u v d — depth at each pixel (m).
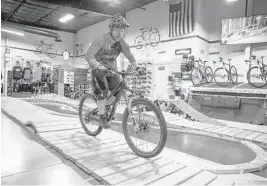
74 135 3.15
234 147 3.22
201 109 7.77
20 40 13.38
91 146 2.63
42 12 11.88
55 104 8.45
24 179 1.68
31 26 13.39
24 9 11.41
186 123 4.86
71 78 12.59
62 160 2.25
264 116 6.07
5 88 12.70
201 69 7.96
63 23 14.02
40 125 3.59
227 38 7.63
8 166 1.92
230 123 5.38
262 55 7.09
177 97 8.05
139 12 10.19
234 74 7.50
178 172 1.93
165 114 6.07
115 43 2.49
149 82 9.43
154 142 3.30
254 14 7.28
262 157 2.65
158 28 9.29
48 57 14.62
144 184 1.65
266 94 5.84
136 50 10.39
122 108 7.46
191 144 3.34
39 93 12.86
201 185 1.73
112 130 3.86
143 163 2.11
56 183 1.64
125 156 2.29
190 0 7.95
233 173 2.15
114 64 2.70
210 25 8.63
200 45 8.06
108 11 10.32
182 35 8.32
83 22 13.63
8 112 5.00
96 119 2.85
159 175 1.83
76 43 15.89
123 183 1.66
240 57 7.67
